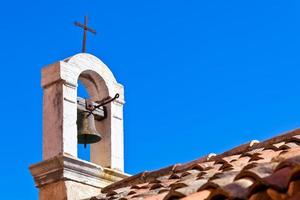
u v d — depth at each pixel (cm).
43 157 1571
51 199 1509
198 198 816
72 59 1644
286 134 1241
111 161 1656
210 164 1245
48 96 1616
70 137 1567
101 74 1706
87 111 1673
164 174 1364
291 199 603
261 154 1130
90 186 1540
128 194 1217
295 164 641
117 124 1703
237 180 757
